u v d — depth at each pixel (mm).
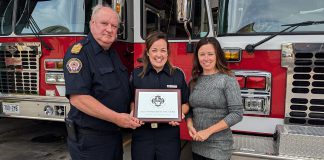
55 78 4348
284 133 2514
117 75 2373
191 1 2990
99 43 2318
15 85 4613
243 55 2994
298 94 2869
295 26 2922
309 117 2855
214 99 2357
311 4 2932
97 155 2361
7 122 6262
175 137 2504
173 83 2473
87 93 2238
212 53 2393
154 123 2398
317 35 2836
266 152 2578
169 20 3680
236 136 2965
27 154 4551
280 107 2924
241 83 2992
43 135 5465
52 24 4438
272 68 2918
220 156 2400
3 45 4621
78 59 2230
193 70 2553
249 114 3016
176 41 3320
